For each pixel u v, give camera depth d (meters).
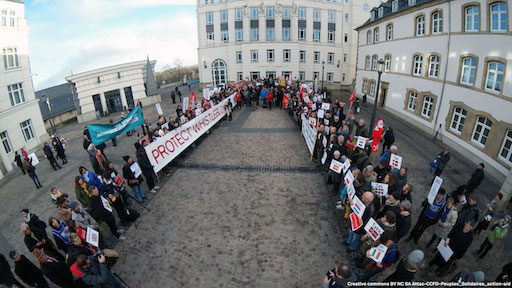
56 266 5.51
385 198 7.14
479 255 7.24
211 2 38.53
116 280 5.73
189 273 6.55
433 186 6.93
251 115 22.03
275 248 7.25
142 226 8.35
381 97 26.88
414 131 19.27
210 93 22.97
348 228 7.96
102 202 7.25
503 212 9.27
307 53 39.69
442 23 17.17
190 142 14.08
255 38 38.28
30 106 19.95
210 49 40.19
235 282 6.27
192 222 8.43
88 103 29.50
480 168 9.35
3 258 5.92
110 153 15.51
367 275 5.61
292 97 21.69
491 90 13.09
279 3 36.88
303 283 6.19
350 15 40.97
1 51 17.69
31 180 13.09
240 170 11.90
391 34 24.66
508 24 11.88
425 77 19.09
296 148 14.41
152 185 10.45
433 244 7.56
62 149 14.66
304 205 9.12
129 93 32.25
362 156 9.44
